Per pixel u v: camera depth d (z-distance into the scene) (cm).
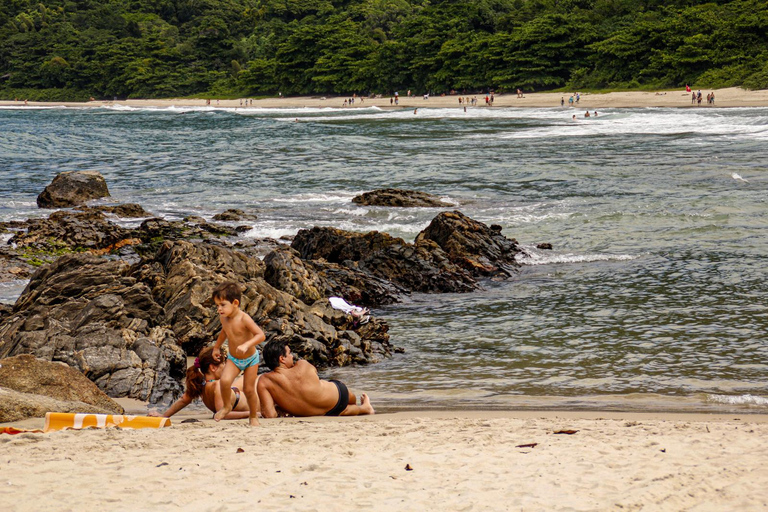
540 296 1506
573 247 1967
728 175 3053
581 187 2944
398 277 1630
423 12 14300
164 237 2059
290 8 19675
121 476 510
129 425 707
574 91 11344
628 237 2055
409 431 675
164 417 731
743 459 554
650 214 2328
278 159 4303
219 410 759
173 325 1107
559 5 13488
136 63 17212
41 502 456
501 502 460
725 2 11200
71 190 2764
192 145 5341
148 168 3962
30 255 1862
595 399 886
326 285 1443
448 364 1085
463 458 560
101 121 9375
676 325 1247
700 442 610
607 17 12544
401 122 7975
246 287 1164
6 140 5709
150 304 1112
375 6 18538
